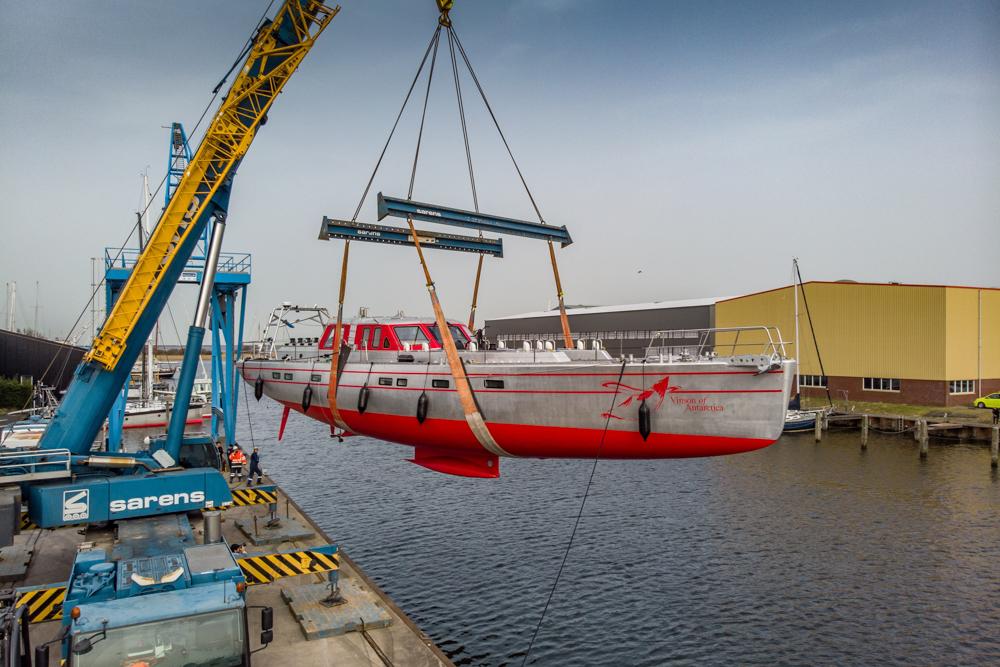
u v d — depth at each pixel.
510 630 15.39
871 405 45.56
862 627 15.45
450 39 13.73
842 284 47.97
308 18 14.13
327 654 10.23
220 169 13.91
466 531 22.58
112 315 13.27
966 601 16.75
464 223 13.88
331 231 14.23
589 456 12.98
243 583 8.19
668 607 16.52
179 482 12.00
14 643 7.14
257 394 20.77
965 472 31.28
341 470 33.97
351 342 17.30
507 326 85.19
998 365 46.59
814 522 23.39
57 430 12.98
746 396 10.82
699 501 26.27
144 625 7.33
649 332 65.75
